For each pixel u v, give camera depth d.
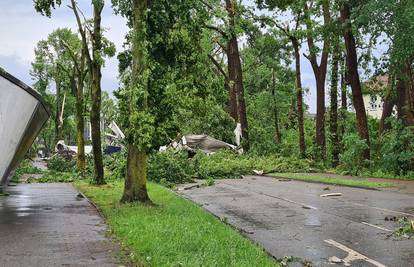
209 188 24.02
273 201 18.03
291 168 36.41
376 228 12.12
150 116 14.77
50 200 17.53
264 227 12.42
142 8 15.58
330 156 40.81
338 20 31.83
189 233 10.03
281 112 64.88
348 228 12.17
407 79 30.23
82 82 34.59
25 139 15.79
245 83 63.59
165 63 16.06
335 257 9.09
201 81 16.55
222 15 36.88
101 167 25.27
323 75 41.56
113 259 8.27
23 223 12.05
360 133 31.88
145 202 15.87
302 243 10.43
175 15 16.16
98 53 24.88
